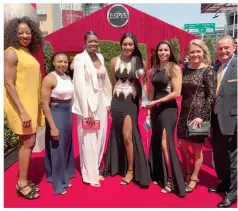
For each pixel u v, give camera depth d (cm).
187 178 380
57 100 362
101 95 396
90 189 379
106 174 423
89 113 373
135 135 382
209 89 326
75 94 373
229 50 323
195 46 334
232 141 323
